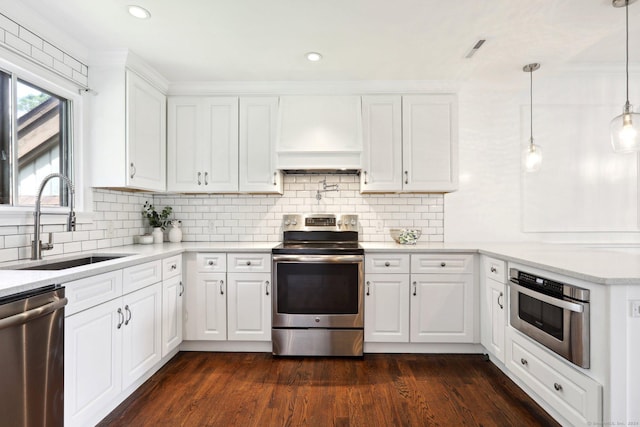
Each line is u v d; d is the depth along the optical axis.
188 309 2.81
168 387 2.27
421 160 3.03
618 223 3.28
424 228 3.37
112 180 2.49
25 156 2.07
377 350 2.86
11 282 1.30
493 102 3.33
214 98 3.08
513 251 2.51
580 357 1.60
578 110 3.29
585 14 2.06
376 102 3.05
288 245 3.06
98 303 1.78
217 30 2.22
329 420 1.92
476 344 2.83
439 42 2.38
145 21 2.11
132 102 2.54
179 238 3.30
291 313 2.77
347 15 2.05
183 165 3.08
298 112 3.03
